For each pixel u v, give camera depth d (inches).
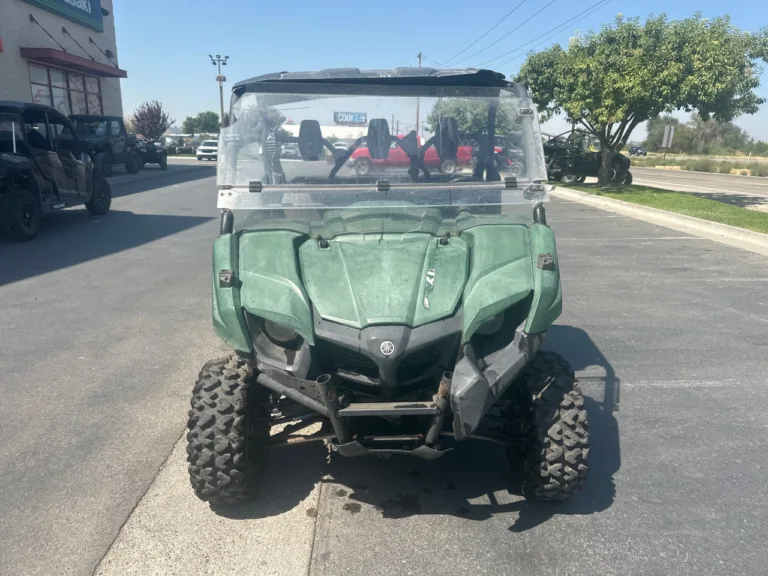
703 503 134.9
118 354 219.1
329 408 108.1
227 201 136.3
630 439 162.9
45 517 128.6
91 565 115.1
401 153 149.7
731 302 286.7
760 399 187.2
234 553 118.4
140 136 2017.7
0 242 417.4
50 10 982.4
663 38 679.7
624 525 127.1
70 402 181.6
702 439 163.0
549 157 914.7
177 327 248.1
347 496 136.9
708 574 113.1
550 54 907.4
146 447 156.9
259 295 116.8
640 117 746.2
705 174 1375.5
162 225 498.9
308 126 147.5
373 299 114.1
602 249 411.2
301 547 120.1
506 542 121.6
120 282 315.6
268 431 135.0
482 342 119.5
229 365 129.7
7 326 247.1
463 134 149.8
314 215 136.8
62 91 1033.5
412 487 140.4
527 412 126.0
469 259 124.3
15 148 429.4
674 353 223.6
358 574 112.8
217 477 121.9
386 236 127.9
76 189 502.6
